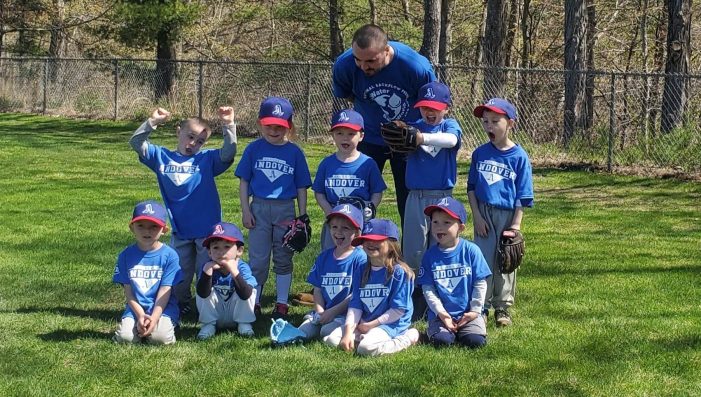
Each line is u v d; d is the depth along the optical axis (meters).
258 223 5.94
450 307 5.24
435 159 5.72
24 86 26.20
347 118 5.77
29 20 34.59
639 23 24.55
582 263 7.49
